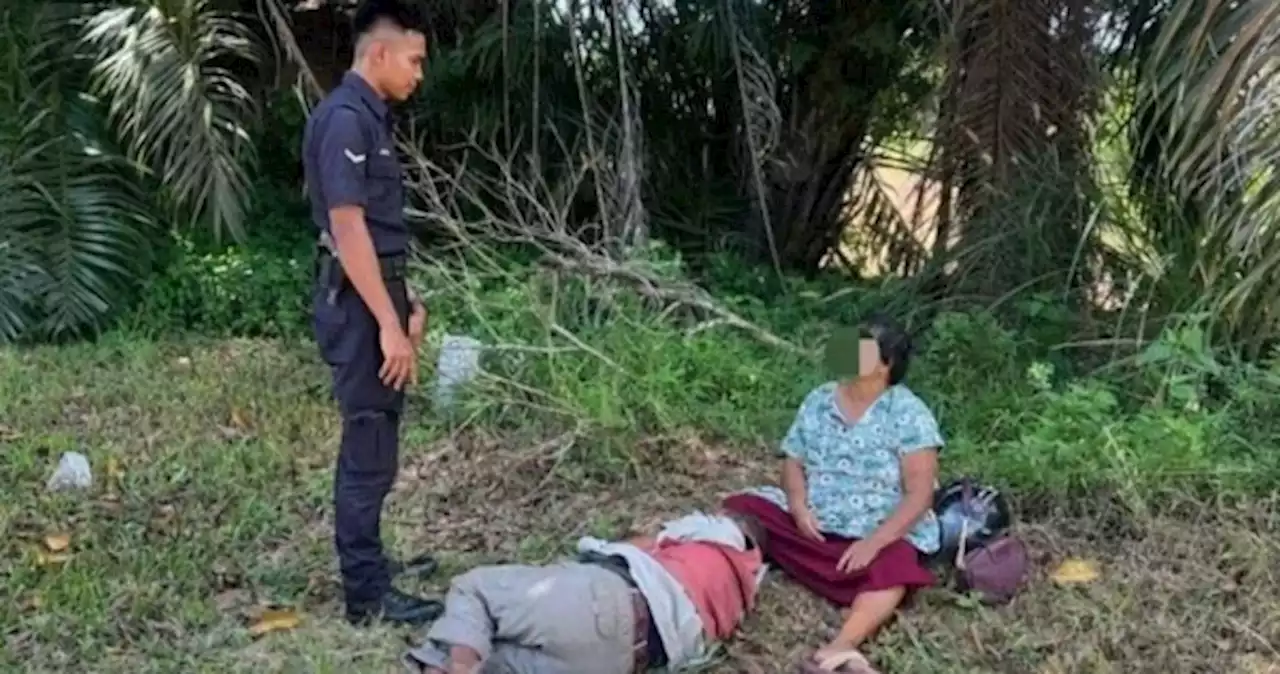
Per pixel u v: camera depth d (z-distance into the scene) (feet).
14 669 10.80
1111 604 11.91
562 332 17.02
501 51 22.20
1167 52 14.30
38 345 20.79
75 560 12.66
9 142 20.89
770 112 22.39
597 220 21.52
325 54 25.08
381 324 10.87
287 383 18.72
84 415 17.28
